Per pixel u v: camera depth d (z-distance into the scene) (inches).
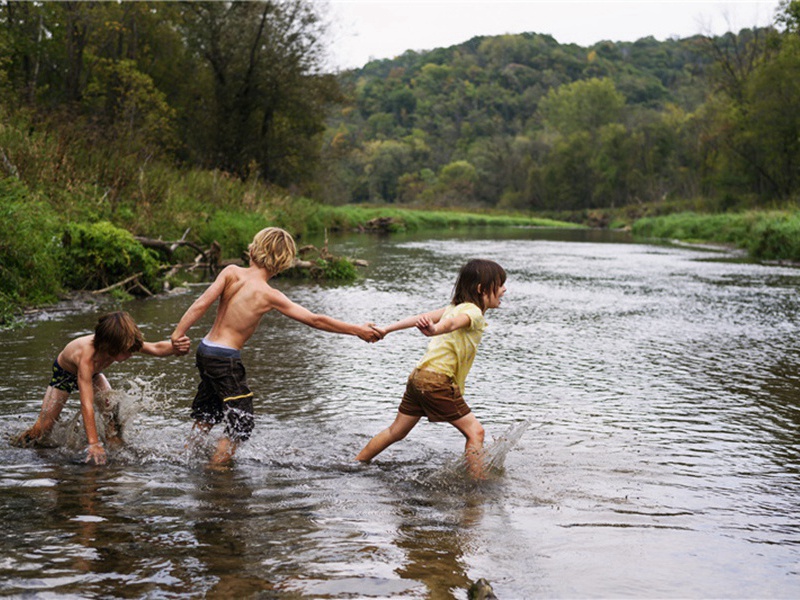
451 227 2198.6
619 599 119.3
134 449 192.2
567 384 279.7
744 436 217.3
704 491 172.6
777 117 2012.8
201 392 198.5
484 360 323.6
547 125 5698.8
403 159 5969.5
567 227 2783.0
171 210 692.7
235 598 113.5
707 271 801.6
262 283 198.7
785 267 863.7
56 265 459.8
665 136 3828.7
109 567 123.1
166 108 1189.1
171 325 379.6
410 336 378.0
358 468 184.4
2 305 384.5
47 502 153.3
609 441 210.7
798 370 307.3
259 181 1386.6
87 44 1253.1
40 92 1110.4
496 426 224.2
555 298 551.5
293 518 148.6
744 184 2235.5
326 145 2011.6
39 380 257.8
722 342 371.9
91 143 756.0
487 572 127.1
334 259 654.5
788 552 139.8
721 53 2417.6
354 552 132.9
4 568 121.5
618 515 156.6
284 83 1520.7
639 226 1956.2
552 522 151.7
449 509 157.2
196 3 1456.7
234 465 183.3
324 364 306.7
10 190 503.8
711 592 122.9
